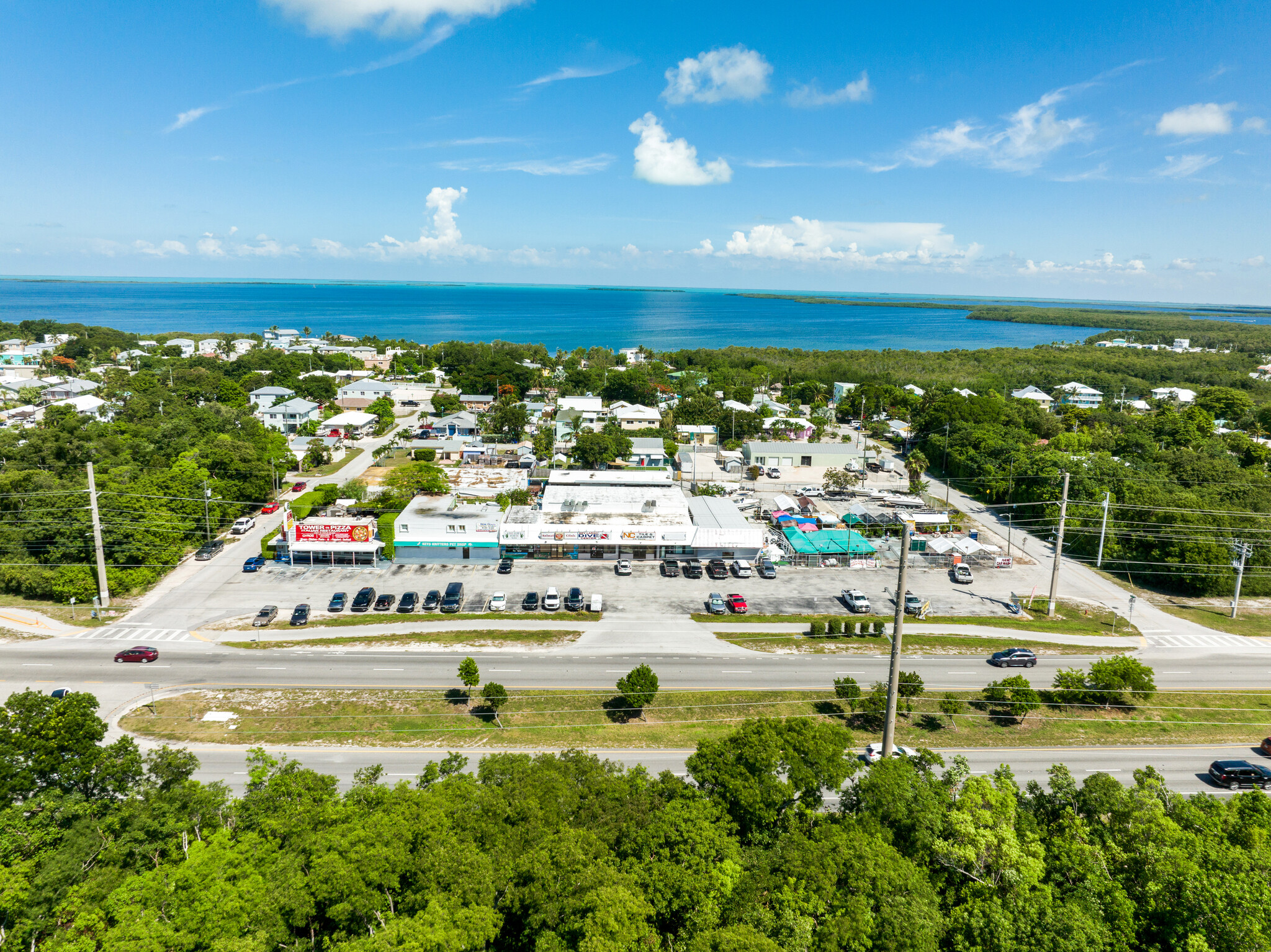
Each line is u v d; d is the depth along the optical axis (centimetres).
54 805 3173
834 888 2867
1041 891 2891
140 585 7319
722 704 5397
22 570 7031
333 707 5244
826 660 6191
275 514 9869
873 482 12275
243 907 2606
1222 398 16512
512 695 5447
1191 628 7031
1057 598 7744
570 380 19975
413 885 2805
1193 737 5141
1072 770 4697
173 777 3631
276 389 16838
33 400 16538
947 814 3288
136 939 2420
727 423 15538
